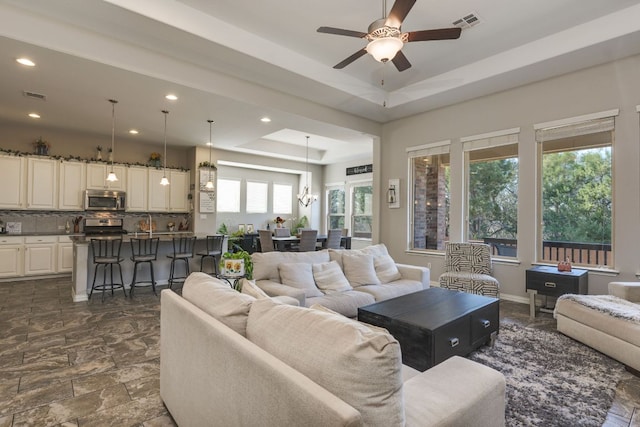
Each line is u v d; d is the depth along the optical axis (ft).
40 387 7.62
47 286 17.98
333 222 35.53
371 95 17.57
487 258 15.19
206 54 12.66
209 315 5.20
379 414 3.19
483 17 11.72
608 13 11.49
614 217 13.08
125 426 6.26
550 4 11.00
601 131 13.44
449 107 18.29
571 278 12.03
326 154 33.14
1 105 16.58
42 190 20.54
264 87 15.66
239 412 4.03
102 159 23.39
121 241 16.02
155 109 17.03
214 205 26.11
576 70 13.97
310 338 3.78
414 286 13.25
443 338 8.09
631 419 6.49
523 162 15.53
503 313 13.60
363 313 9.23
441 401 4.00
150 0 10.33
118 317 12.76
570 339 10.62
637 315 8.75
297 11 11.42
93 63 11.91
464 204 17.81
